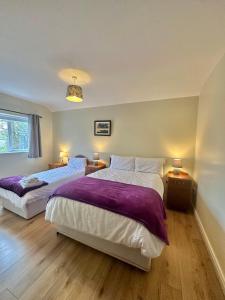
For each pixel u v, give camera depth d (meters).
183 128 3.06
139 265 1.41
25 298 1.14
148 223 1.31
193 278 1.34
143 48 1.59
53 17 1.21
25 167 3.91
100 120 3.89
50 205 1.80
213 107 1.89
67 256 1.56
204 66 1.90
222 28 1.27
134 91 2.93
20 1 1.08
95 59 1.83
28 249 1.65
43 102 3.98
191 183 2.64
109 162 3.86
